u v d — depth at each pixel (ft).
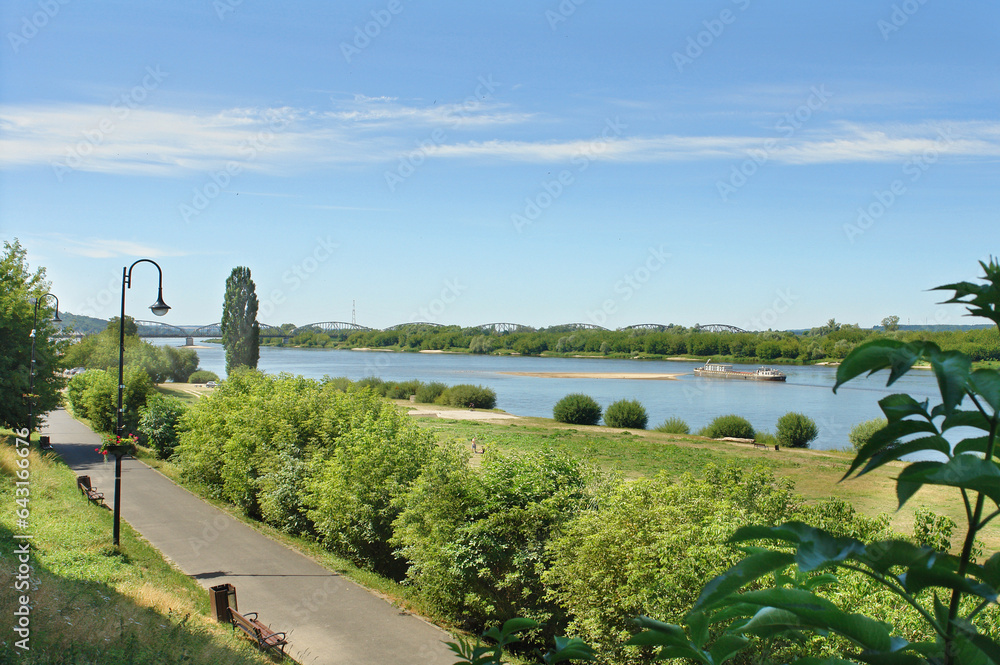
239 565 61.67
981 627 18.22
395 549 61.98
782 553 4.94
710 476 42.27
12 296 114.62
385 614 51.26
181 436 101.50
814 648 18.74
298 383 90.27
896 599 24.26
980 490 4.50
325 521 65.41
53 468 95.45
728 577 5.05
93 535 59.31
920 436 4.94
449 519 52.13
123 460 114.83
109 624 35.01
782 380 372.58
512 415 229.86
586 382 377.30
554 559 45.93
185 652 34.19
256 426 82.43
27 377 112.06
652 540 37.63
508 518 48.78
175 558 62.28
